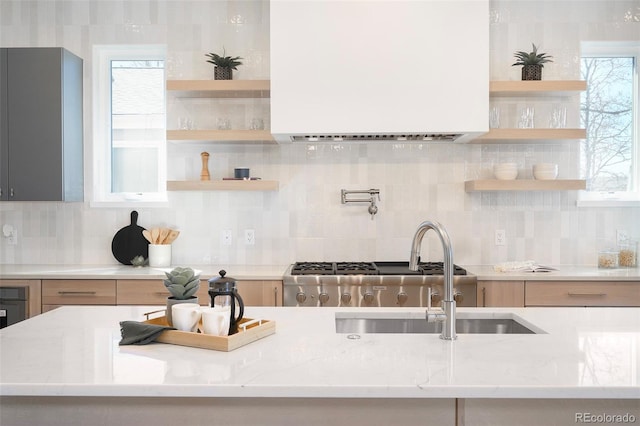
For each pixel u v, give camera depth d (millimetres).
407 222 4273
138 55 4387
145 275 3738
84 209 4328
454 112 3607
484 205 4262
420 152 4262
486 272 3818
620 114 4371
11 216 4344
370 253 4273
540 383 1460
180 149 4309
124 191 4430
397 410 1514
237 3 4277
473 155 4258
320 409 1516
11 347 1816
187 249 4328
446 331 1921
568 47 4230
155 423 1523
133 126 4422
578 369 1581
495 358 1685
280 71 3615
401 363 1631
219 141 4117
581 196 4328
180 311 1892
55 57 3924
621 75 4367
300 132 3621
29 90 3920
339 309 2494
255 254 4312
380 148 4262
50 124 3926
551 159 4258
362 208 4277
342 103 3621
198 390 1438
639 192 4340
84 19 4297
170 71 4285
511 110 4227
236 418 1517
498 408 1507
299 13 3613
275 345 1842
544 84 3844
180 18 4289
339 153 4277
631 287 3652
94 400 1524
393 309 2504
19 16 4301
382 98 3615
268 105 4270
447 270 1917
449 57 3600
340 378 1492
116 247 4297
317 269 3830
